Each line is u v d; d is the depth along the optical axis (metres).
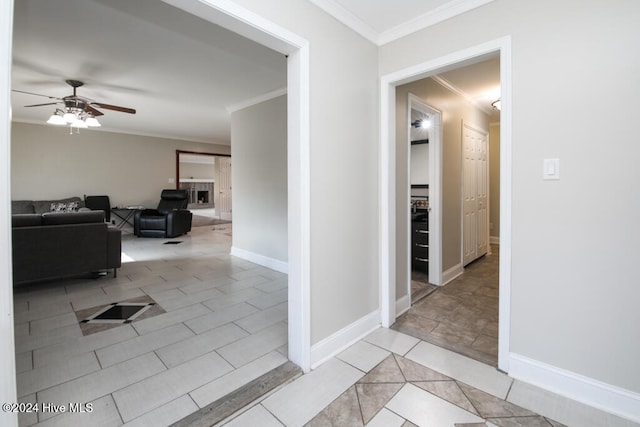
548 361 1.71
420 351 2.13
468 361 2.00
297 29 1.79
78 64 3.15
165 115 5.35
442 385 1.76
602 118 1.52
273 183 4.21
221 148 8.67
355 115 2.24
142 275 3.90
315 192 1.95
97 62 3.10
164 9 2.18
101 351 2.09
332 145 2.05
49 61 3.07
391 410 1.56
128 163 7.07
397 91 2.73
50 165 6.12
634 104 1.44
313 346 1.96
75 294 3.19
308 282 1.90
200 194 15.14
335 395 1.68
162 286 3.47
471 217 4.47
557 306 1.68
